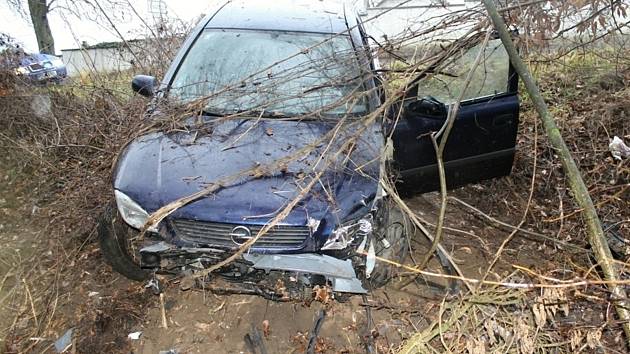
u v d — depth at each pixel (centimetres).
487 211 446
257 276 288
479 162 399
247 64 378
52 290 341
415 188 385
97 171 445
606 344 303
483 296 280
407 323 321
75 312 322
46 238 398
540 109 291
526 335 259
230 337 308
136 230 287
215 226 277
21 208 442
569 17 368
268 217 274
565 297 281
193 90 366
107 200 400
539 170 486
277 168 283
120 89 615
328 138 317
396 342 307
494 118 389
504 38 301
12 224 421
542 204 450
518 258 387
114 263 324
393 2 464
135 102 482
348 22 417
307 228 277
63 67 669
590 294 313
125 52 694
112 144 448
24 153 503
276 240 278
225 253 277
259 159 304
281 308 329
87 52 664
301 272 278
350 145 310
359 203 286
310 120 342
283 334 312
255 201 278
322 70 360
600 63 604
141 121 353
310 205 279
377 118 343
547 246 400
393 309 328
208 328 313
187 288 301
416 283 357
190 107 342
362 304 326
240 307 330
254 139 322
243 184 286
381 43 388
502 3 354
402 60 364
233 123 338
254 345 300
